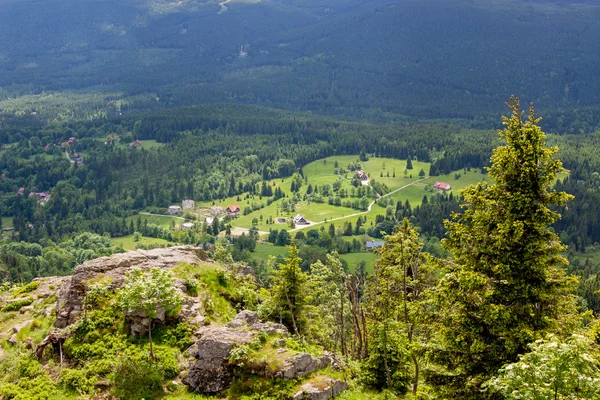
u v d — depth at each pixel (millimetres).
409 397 41062
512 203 30625
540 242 30203
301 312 51844
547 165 30828
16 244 198250
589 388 21375
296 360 34500
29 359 38281
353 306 57188
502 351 30219
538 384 21719
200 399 33344
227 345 34812
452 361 32281
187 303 42375
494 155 32125
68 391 34469
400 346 42125
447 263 34594
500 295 30688
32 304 47562
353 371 44094
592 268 165375
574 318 31016
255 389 33188
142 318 38812
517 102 31969
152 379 34219
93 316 39750
